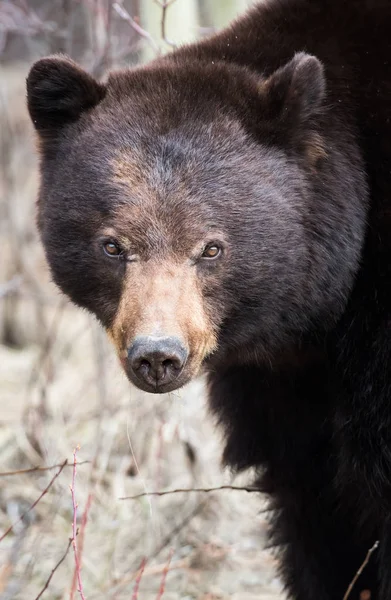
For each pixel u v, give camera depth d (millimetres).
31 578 11914
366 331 9273
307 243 8914
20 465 14555
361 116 9352
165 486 13711
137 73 9281
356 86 9383
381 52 9461
